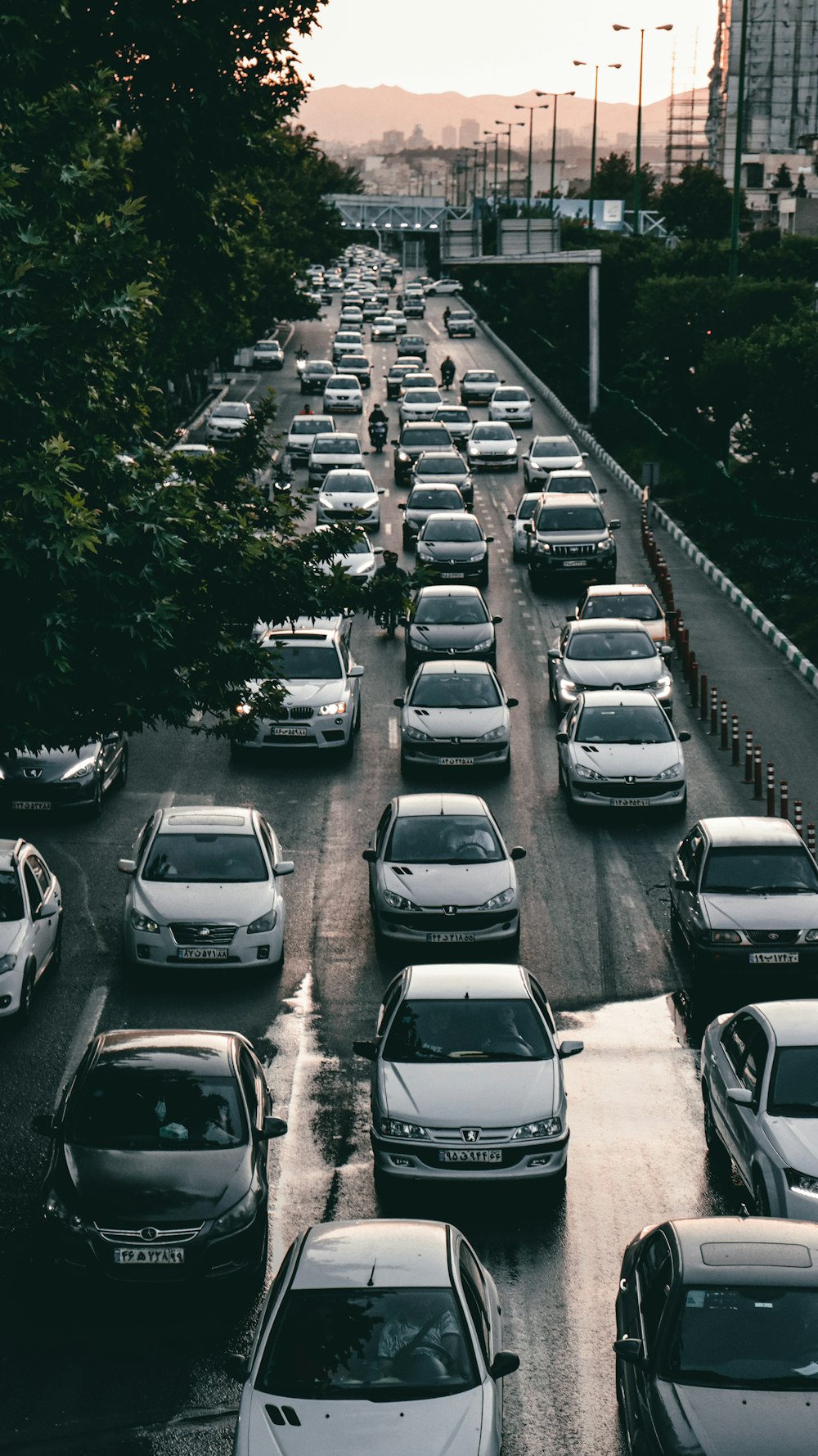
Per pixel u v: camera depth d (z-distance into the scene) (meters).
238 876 18.84
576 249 92.38
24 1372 10.75
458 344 103.31
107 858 22.62
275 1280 9.77
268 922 18.33
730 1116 13.15
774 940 17.67
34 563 11.73
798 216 116.12
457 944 18.86
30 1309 11.66
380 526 47.66
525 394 70.19
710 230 112.50
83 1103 12.47
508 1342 11.12
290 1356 8.99
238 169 20.61
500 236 84.00
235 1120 12.40
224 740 29.12
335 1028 17.14
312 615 14.72
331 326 116.50
